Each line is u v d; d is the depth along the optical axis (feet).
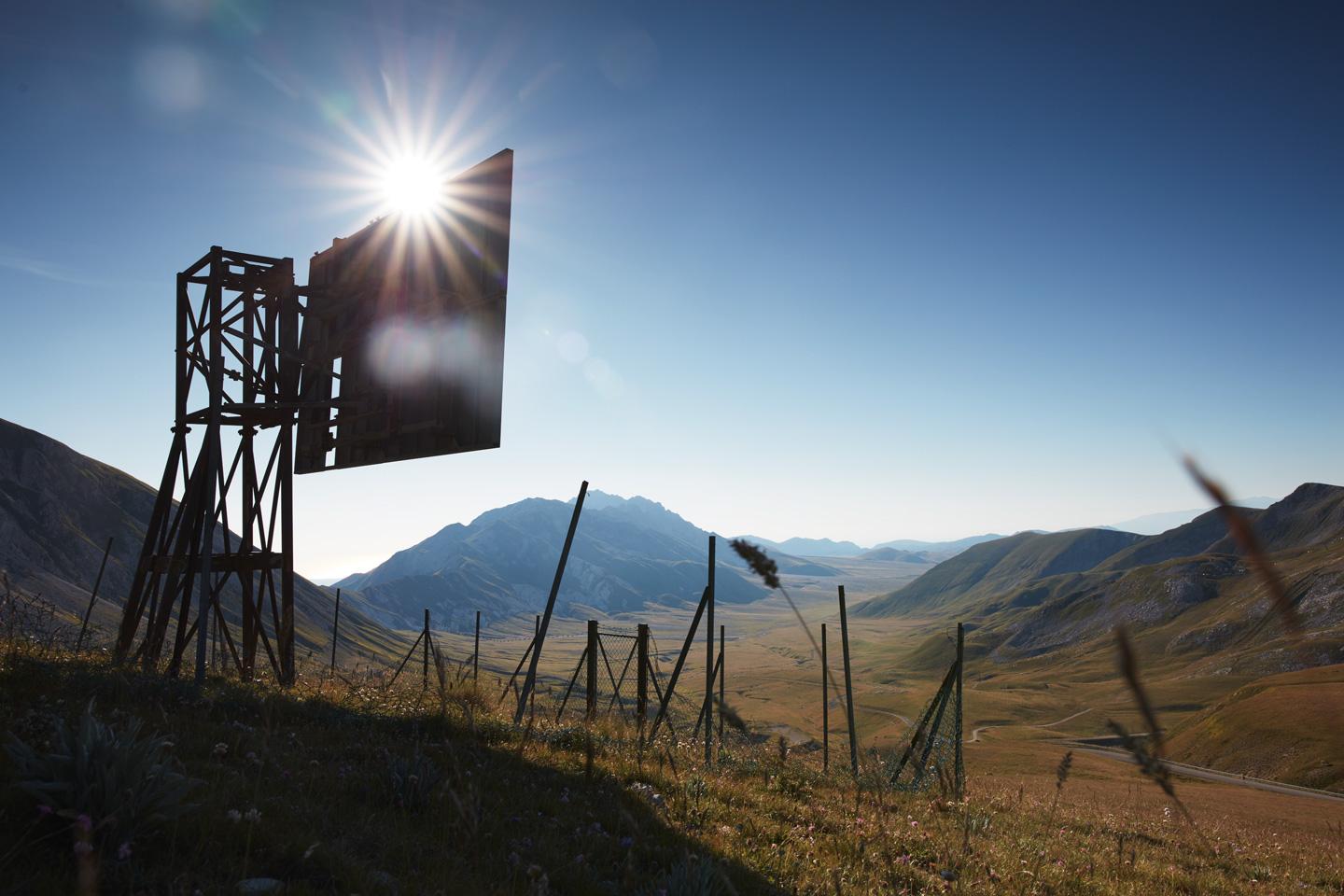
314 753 32.73
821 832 33.81
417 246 68.13
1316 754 399.24
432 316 65.67
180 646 56.80
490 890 20.17
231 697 43.14
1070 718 572.92
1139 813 73.56
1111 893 32.86
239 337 70.38
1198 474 3.90
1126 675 6.12
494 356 61.52
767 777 47.14
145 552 71.56
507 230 62.75
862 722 404.77
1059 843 43.75
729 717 10.09
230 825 20.52
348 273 73.67
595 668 69.56
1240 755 438.40
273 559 72.95
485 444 60.85
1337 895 44.09
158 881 17.12
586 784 32.01
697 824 30.73
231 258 71.46
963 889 27.89
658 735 58.03
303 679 65.10
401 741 37.99
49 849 17.60
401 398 67.31
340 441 73.77
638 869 24.38
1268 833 80.38
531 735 45.91
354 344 72.49
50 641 51.75
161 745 20.61
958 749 55.67
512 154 63.77
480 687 61.82
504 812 27.63
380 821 24.17
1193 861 47.29
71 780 18.75
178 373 74.43
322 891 18.37
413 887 19.34
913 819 41.83
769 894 23.88
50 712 29.94
